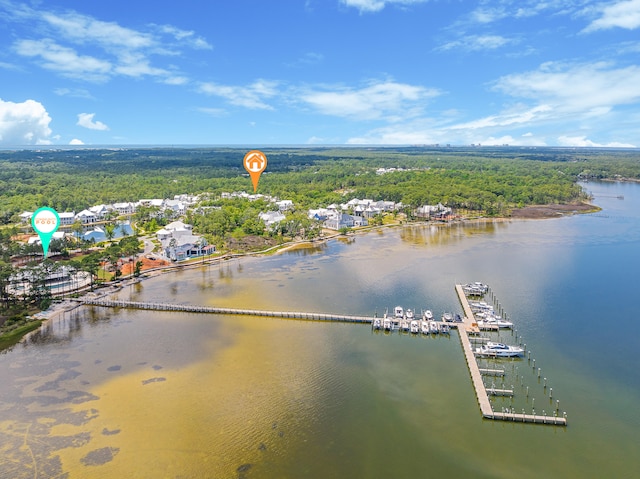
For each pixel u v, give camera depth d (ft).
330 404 286.25
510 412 275.80
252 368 331.36
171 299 484.74
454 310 445.37
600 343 371.56
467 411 280.51
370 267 602.44
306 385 307.99
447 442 252.42
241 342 376.48
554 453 244.63
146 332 399.03
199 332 397.80
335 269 596.70
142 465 232.73
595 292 489.26
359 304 463.83
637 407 285.84
